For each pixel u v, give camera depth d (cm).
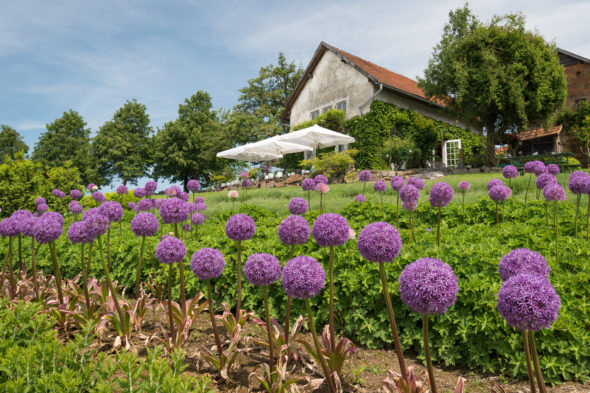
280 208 991
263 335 342
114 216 337
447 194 412
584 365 255
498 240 429
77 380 169
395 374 214
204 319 390
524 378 263
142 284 446
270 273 237
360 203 709
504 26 2175
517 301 168
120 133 4209
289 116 3020
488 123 2280
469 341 288
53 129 4384
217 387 261
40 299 364
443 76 2180
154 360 182
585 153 2569
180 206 337
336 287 354
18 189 978
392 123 2234
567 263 348
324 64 2534
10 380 174
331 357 243
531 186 926
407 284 181
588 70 2770
